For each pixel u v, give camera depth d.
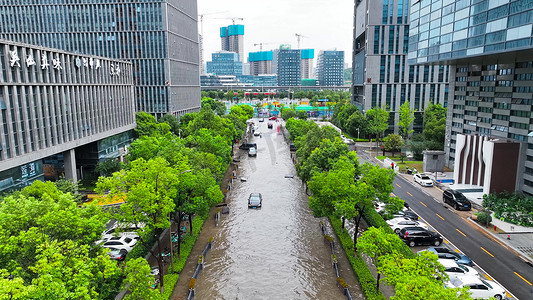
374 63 117.94
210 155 51.09
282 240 44.94
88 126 65.12
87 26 101.62
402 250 35.47
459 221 48.19
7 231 22.27
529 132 52.78
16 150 47.72
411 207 53.50
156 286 32.69
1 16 96.56
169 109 109.19
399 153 94.38
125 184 31.97
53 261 20.20
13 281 16.48
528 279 33.66
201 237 45.72
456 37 58.38
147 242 40.38
